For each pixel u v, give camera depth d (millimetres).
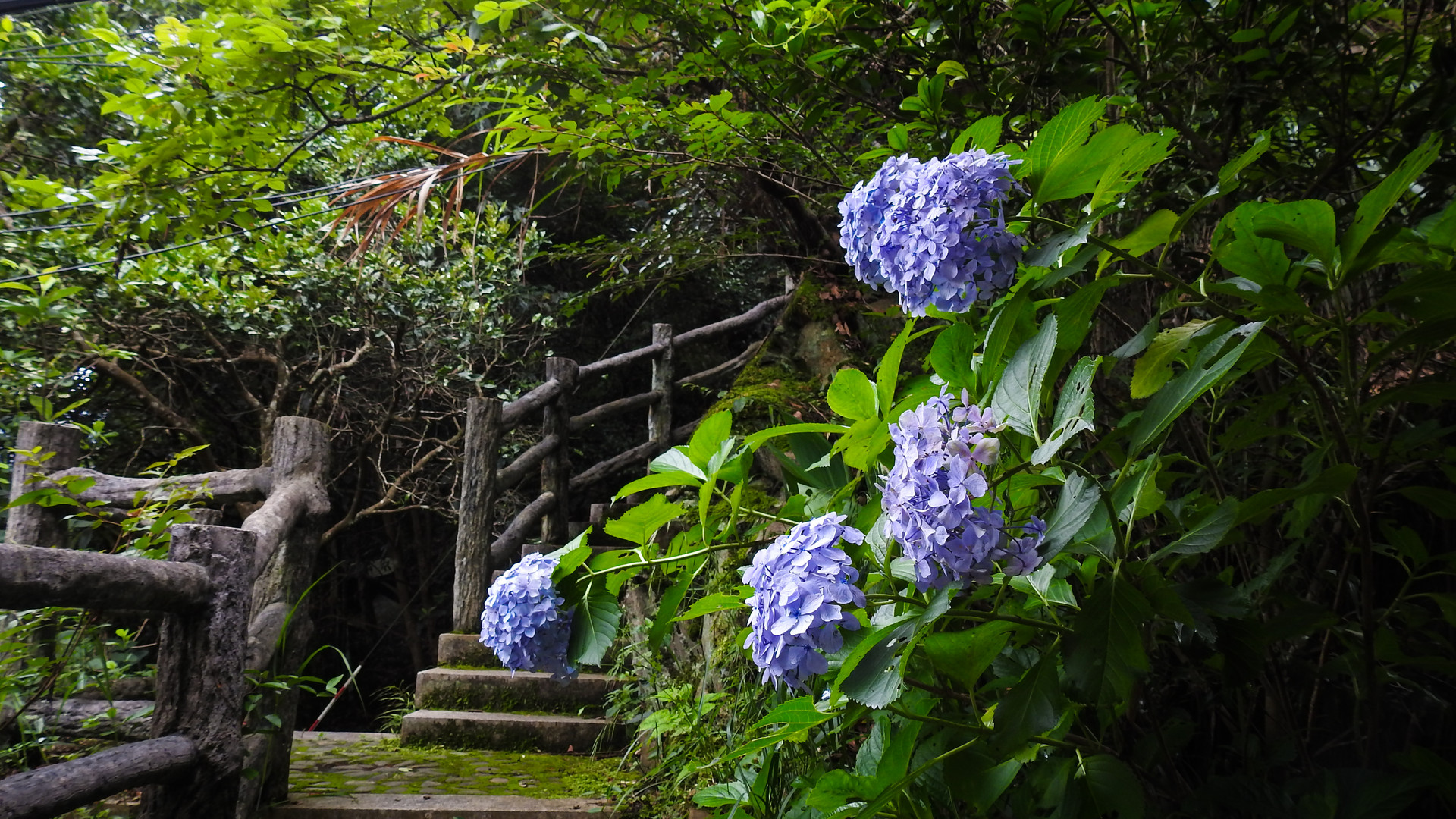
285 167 3545
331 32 2904
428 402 6848
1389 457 1163
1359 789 1091
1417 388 1044
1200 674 1444
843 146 2873
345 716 7719
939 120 1882
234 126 3078
